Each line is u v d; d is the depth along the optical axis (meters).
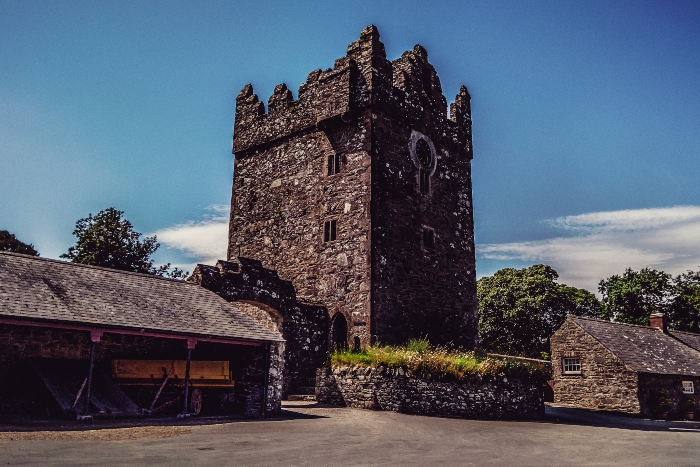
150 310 13.13
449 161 24.25
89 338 13.78
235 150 25.27
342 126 21.62
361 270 19.84
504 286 44.75
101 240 27.03
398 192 21.34
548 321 43.38
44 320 10.77
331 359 17.94
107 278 14.02
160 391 13.01
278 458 8.46
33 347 12.83
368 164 20.47
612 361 27.16
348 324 19.86
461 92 25.98
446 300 22.50
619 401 26.61
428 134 23.28
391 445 10.49
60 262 13.75
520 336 43.22
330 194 21.44
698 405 28.77
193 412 13.65
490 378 17.91
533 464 9.38
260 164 24.34
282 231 22.80
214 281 17.53
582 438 13.98
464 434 12.93
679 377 27.92
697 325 43.72
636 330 31.61
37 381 12.46
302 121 22.86
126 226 28.09
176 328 12.70
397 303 20.33
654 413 26.23
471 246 24.42
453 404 16.78
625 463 10.14
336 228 20.98
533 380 19.45
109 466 7.11
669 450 12.66
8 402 11.88
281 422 12.86
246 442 9.75
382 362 16.44
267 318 17.64
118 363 13.62
